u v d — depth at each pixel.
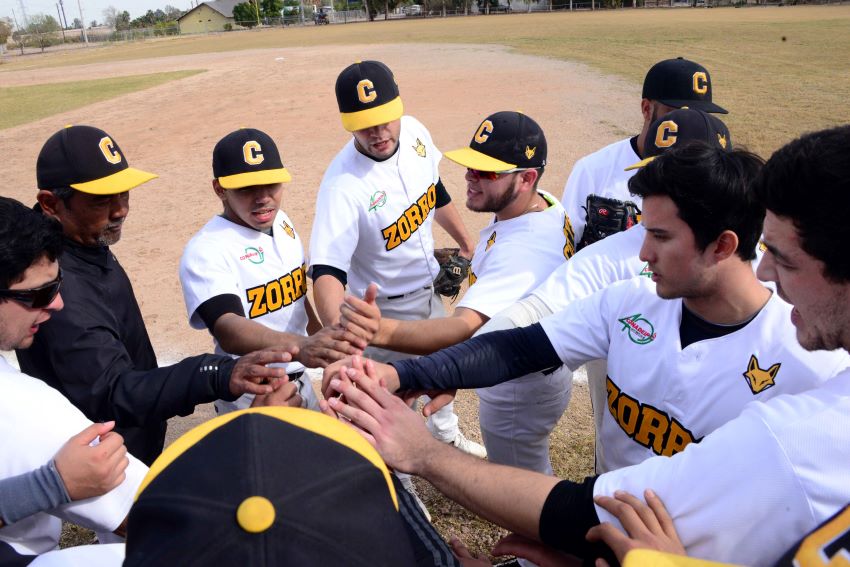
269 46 40.88
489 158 2.72
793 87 13.98
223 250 3.05
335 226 3.57
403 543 1.13
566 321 2.14
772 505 1.30
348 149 3.81
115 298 2.66
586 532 1.52
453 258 4.23
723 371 1.80
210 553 0.97
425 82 18.59
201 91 20.72
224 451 1.09
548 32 34.00
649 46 24.17
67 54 61.59
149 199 9.68
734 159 1.65
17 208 1.88
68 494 1.73
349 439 1.20
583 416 4.18
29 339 2.01
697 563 1.19
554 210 2.93
